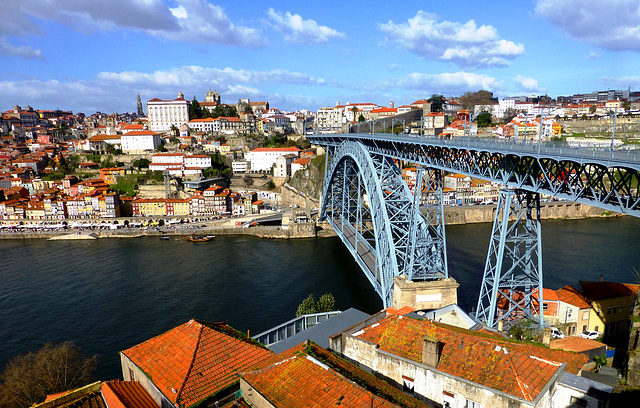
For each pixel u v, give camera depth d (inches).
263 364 1053.8
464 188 6466.5
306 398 853.8
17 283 3629.4
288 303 3031.5
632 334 1562.5
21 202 6446.9
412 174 6127.0
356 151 3038.9
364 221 5059.1
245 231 5585.6
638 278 3161.9
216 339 1170.0
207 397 983.0
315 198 6781.5
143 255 4530.0
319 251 4603.8
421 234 2327.8
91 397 1046.4
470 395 893.2
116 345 2470.5
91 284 3555.6
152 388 1053.2
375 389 882.1
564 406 907.4
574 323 2235.5
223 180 7731.3
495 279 1669.5
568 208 5915.4
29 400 1780.3
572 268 3430.1
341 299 3078.2
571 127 5369.1
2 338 2598.4
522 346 995.9
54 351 2050.9
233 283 3486.7
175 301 3117.6
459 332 1073.5
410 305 2155.5
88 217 6254.9
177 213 6456.7
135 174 7672.2
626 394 1277.1
